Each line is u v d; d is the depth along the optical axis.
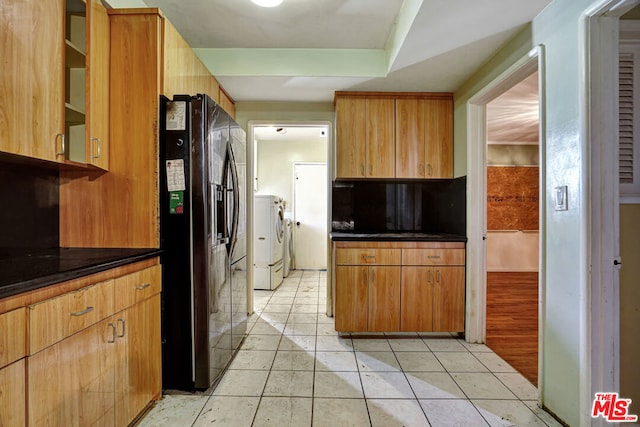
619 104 1.51
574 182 1.44
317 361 2.18
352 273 2.56
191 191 1.75
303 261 5.47
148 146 1.71
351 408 1.66
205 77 2.38
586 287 1.37
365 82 2.66
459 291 2.57
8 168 1.49
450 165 2.86
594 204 1.36
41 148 1.31
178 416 1.59
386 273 2.57
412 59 2.22
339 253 2.57
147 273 1.58
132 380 1.46
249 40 2.46
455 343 2.51
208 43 2.51
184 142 1.75
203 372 1.78
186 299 1.77
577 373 1.42
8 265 1.19
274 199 4.14
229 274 2.10
